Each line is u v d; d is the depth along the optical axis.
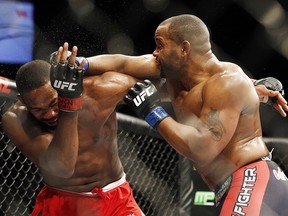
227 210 3.37
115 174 3.86
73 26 6.43
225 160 3.48
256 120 3.55
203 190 5.45
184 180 5.41
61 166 3.29
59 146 3.21
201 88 3.44
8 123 3.59
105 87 3.56
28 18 6.20
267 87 4.02
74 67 3.08
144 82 3.46
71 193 3.74
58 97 3.13
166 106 4.23
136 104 3.40
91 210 3.77
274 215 3.34
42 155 3.39
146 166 5.66
